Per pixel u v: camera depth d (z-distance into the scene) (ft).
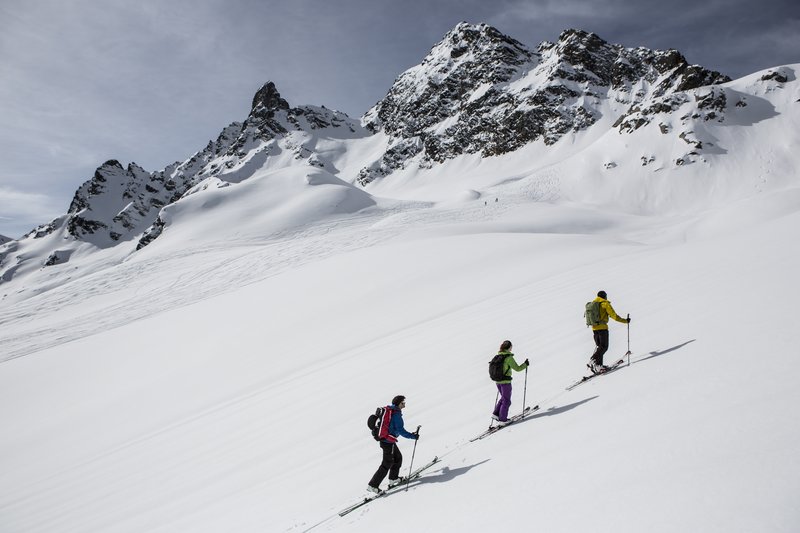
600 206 364.99
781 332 23.08
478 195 412.36
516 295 65.36
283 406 49.32
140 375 85.30
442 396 36.86
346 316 84.17
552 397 28.22
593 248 98.07
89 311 201.98
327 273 115.34
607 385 25.59
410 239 209.46
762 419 15.60
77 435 66.13
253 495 31.68
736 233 67.31
